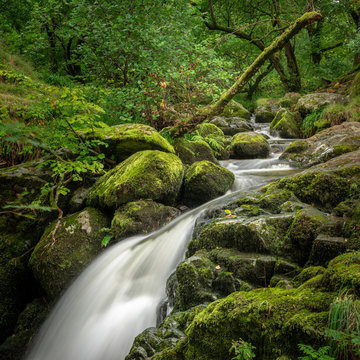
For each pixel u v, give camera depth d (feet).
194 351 6.63
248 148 27.02
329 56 57.41
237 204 13.01
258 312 5.89
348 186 11.69
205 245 10.95
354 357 4.78
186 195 17.49
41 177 16.44
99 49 24.49
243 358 5.56
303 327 5.28
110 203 15.05
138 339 8.14
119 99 22.77
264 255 9.41
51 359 12.10
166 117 24.49
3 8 41.22
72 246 13.88
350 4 40.68
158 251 13.07
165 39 24.13
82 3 24.17
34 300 14.40
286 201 12.00
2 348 13.14
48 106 15.07
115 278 12.80
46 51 38.50
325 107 32.40
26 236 15.34
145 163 16.01
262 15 50.14
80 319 12.34
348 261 6.55
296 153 22.95
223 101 21.83
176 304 10.05
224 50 51.93
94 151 17.72
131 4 24.30
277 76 70.28
